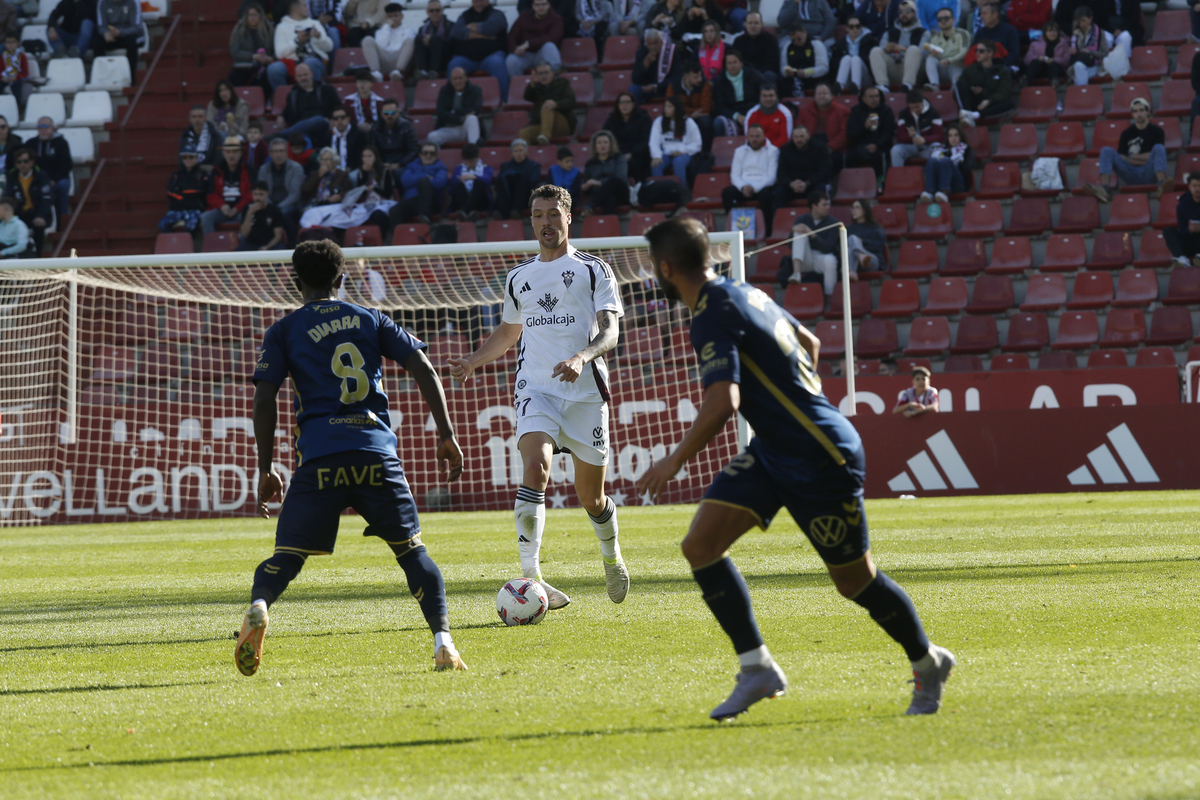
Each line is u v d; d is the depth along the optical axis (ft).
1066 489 147.13
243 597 73.61
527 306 63.72
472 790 29.01
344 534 119.44
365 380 46.01
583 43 237.04
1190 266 186.50
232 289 171.01
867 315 191.01
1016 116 216.13
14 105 239.91
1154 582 65.72
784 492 34.99
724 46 220.64
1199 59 203.72
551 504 152.46
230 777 31.22
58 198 219.00
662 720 35.94
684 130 209.46
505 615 58.34
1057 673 41.22
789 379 34.68
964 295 191.83
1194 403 146.00
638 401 153.17
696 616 58.95
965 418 148.66
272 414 45.73
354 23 249.55
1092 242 200.13
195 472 152.97
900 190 208.03
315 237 200.75
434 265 188.14
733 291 35.01
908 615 35.24
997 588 65.57
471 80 232.94
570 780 29.55
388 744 34.19
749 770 29.81
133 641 57.72
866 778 28.78
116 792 30.12
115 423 152.66
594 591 71.10
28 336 160.66
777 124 206.69
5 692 45.29
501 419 154.30
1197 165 201.98
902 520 113.09
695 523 35.68
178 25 256.73
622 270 154.51
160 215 227.81
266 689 43.65
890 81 220.64
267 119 233.14
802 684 40.75
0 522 151.02
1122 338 183.73
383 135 211.20
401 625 59.67
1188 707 35.35
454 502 153.28
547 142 217.15
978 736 32.48
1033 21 224.94
